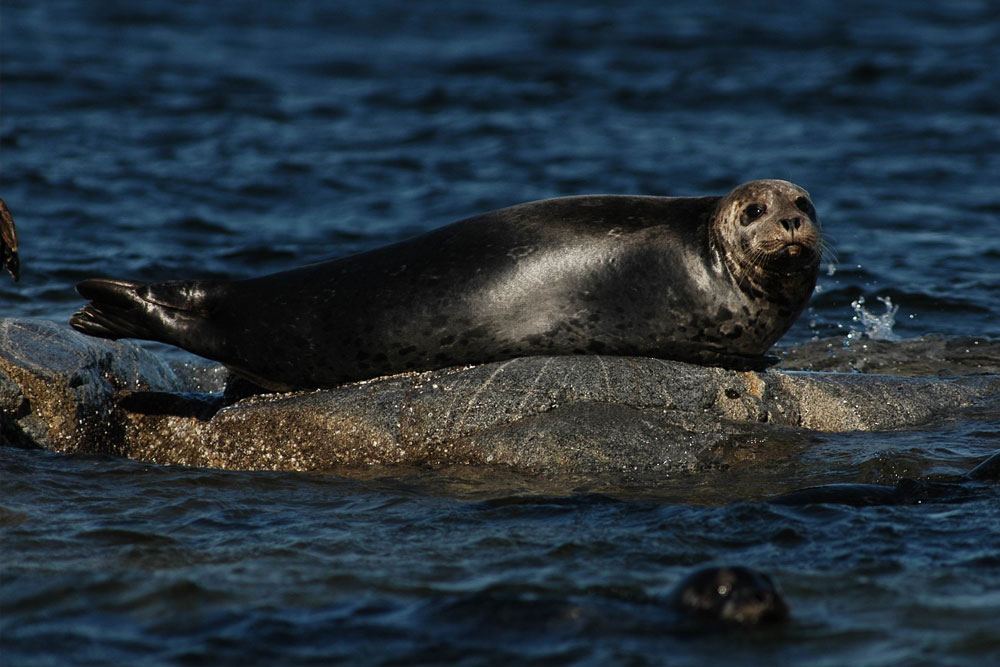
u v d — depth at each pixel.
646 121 83.94
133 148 74.44
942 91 89.75
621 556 22.58
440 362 32.09
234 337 32.50
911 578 20.97
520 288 31.38
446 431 30.72
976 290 48.50
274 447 31.56
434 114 86.81
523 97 91.94
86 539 23.75
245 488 28.11
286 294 32.44
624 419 30.59
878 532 23.52
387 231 58.34
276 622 19.31
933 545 22.73
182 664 17.88
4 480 27.52
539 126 82.62
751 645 18.25
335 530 24.61
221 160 72.44
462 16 135.00
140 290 32.47
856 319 45.59
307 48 114.88
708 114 85.81
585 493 27.80
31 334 33.72
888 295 48.00
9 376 31.70
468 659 17.89
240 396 33.69
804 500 25.75
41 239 55.38
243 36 120.31
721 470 29.48
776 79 95.88
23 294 46.81
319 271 32.78
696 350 32.12
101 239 55.78
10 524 24.66
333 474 30.11
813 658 17.78
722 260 31.38
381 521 25.34
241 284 32.97
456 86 96.19
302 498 27.41
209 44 114.88
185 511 26.05
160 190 65.25
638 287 31.42
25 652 18.28
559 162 72.50
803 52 106.69
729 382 32.31
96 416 32.47
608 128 81.88
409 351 31.91
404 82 98.38
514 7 142.12
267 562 22.38
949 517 24.41
